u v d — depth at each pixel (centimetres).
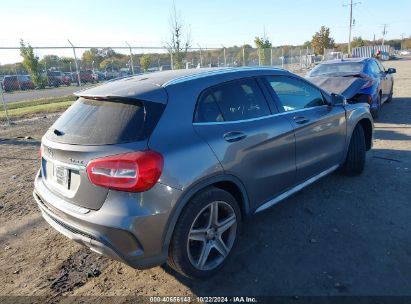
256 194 334
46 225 418
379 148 646
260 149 327
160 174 248
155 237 252
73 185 267
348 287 278
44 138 310
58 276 317
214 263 297
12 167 668
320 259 316
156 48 1856
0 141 913
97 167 246
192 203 269
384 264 303
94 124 272
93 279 310
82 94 304
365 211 401
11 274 322
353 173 503
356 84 804
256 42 3297
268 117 348
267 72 371
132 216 240
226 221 302
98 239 246
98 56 3569
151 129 258
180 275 308
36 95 2461
